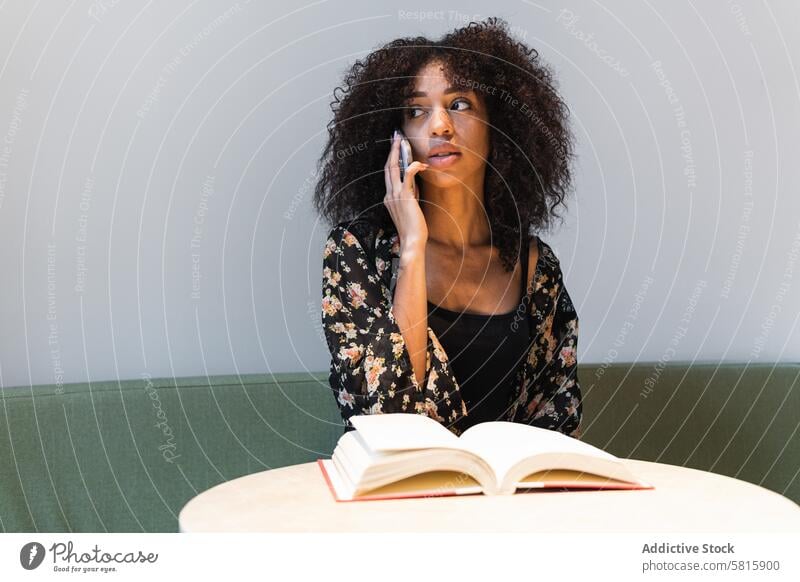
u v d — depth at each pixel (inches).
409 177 63.7
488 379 67.1
